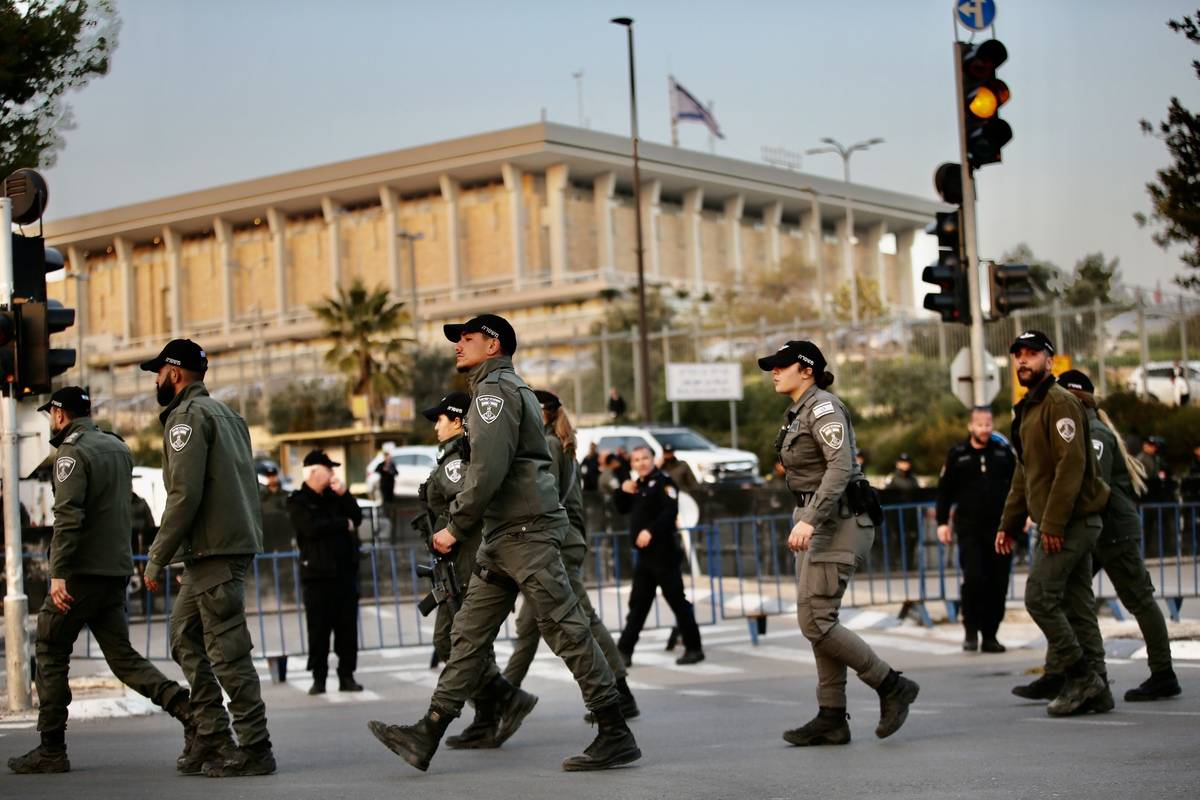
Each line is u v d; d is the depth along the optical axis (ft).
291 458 158.40
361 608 63.36
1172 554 51.03
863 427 149.69
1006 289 50.34
